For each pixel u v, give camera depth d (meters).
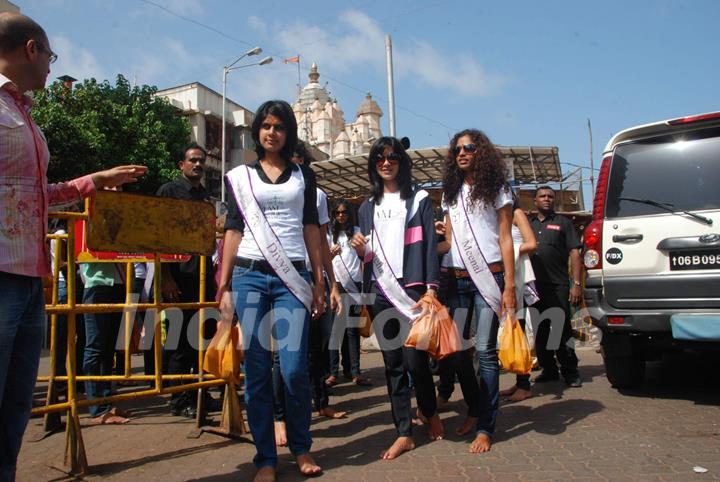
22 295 2.38
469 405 3.83
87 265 4.41
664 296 4.36
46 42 2.49
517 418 4.23
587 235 4.82
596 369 6.33
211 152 29.05
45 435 3.85
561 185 16.50
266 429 3.07
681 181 4.48
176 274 4.61
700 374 5.74
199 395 4.01
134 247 3.38
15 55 2.40
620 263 4.57
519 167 14.66
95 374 4.36
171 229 3.58
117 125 19.94
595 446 3.45
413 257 3.49
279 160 3.27
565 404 4.60
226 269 3.21
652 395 4.82
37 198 2.43
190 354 4.60
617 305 4.58
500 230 3.65
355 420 4.39
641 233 4.50
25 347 2.48
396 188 3.66
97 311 3.32
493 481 2.90
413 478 2.98
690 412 4.22
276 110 3.17
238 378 3.19
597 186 4.90
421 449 3.52
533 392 5.17
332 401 5.18
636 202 4.61
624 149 4.80
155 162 20.45
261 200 3.14
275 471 3.04
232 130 30.98
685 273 4.29
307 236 3.33
